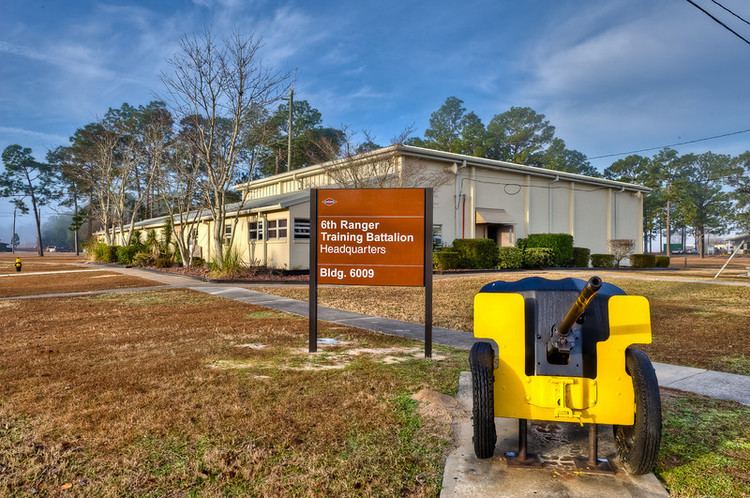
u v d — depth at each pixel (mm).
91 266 30281
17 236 137750
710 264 35688
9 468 3207
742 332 7688
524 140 67875
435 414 4047
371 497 2793
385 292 13609
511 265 23344
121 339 7488
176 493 2875
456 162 24531
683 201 66312
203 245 27156
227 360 6027
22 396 4672
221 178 21062
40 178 72000
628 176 71000
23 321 9445
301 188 29062
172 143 25766
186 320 9281
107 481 3010
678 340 7117
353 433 3709
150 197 40906
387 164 22062
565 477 2959
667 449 3357
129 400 4504
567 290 3072
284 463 3227
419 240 6496
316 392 4688
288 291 14195
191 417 4047
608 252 31656
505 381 3043
